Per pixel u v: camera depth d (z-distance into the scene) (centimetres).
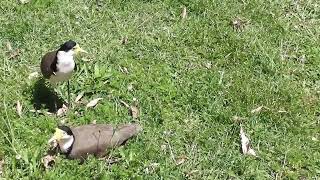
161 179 133
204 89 157
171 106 152
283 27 178
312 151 144
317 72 166
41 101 150
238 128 147
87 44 168
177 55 168
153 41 171
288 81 162
